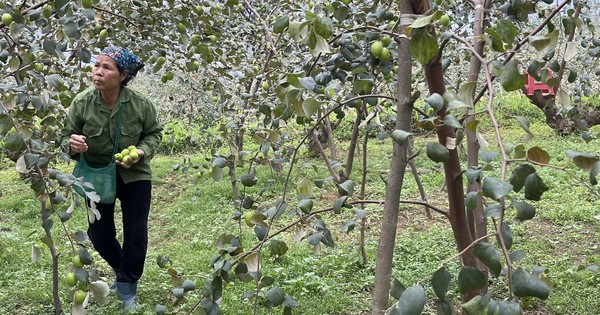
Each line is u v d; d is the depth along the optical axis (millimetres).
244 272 1930
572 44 1745
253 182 2084
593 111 8789
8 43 2418
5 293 4363
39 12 2252
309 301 4109
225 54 3965
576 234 5465
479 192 1262
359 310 4016
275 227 6027
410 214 6492
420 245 5262
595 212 6043
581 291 4066
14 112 2287
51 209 2221
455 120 1345
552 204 6484
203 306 1858
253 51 4754
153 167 9805
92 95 3678
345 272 4633
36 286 4488
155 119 3891
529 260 4719
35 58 2592
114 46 3707
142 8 3373
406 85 1588
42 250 5367
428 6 1690
